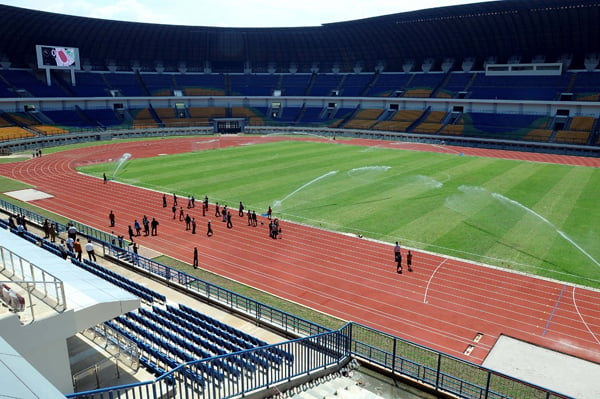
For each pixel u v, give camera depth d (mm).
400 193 43625
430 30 92562
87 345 15219
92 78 98625
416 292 23688
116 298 13297
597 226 33688
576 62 87250
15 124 80188
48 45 92812
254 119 103750
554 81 85062
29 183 48656
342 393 13492
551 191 44469
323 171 54594
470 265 26984
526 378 16375
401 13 85125
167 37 104312
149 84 104438
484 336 19516
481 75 94188
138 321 17531
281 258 28359
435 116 92062
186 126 99500
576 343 18984
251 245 30625
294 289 24047
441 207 38812
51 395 6348
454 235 32031
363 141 85625
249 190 45438
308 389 13875
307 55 111750
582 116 78500
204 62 112812
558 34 81125
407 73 103688
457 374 16281
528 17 79562
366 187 46219
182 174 53312
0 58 90438
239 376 14516
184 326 17656
